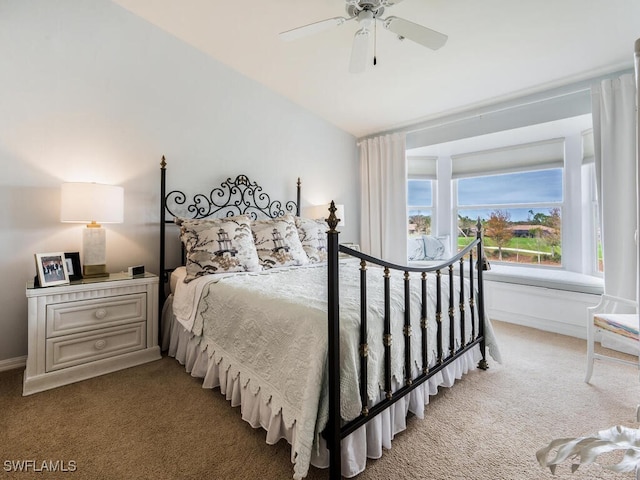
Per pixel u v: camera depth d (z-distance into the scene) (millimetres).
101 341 2039
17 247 2111
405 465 1299
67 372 1909
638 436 575
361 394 1271
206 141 2953
